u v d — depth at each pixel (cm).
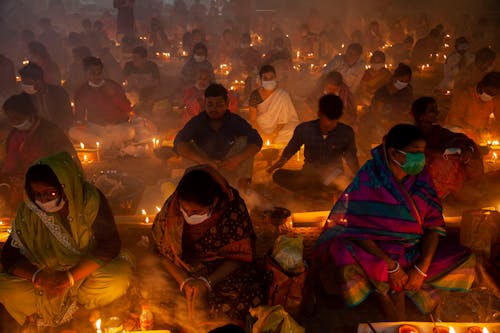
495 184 668
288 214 541
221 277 418
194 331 410
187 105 891
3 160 699
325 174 648
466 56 1302
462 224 498
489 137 821
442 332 387
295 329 374
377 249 424
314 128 635
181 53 2014
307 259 479
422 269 423
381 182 429
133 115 948
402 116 872
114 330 394
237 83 1402
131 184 686
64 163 401
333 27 1939
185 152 615
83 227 418
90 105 870
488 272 459
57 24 2673
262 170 756
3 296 414
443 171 566
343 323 437
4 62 1097
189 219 397
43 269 412
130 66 1231
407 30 2247
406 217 428
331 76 870
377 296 431
